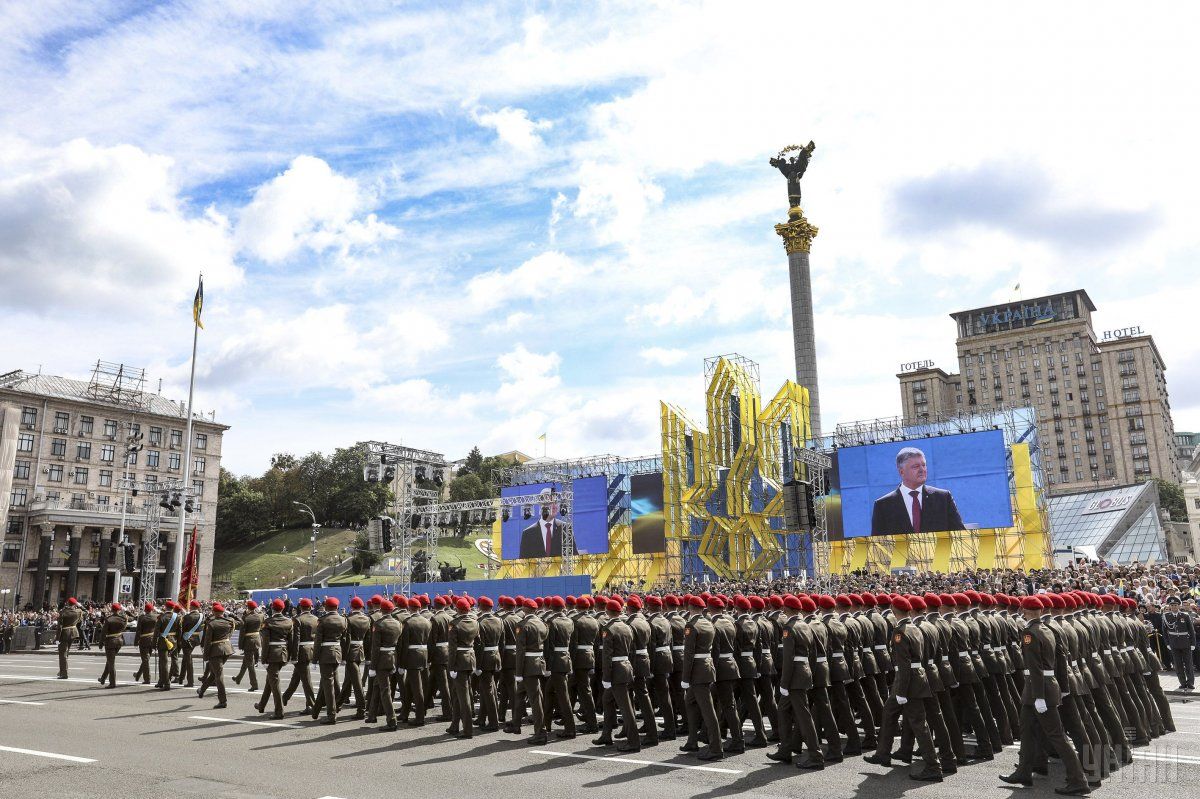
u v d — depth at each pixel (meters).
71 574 84.50
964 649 13.03
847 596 15.23
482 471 159.75
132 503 97.75
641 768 12.34
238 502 129.00
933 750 11.57
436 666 17.45
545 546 70.31
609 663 13.80
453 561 111.19
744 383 65.06
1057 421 169.50
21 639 45.41
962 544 56.66
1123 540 89.31
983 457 52.59
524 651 14.59
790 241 83.94
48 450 93.12
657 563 67.56
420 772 12.11
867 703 14.04
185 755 13.41
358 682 17.56
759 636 14.19
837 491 58.44
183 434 105.25
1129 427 163.38
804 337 81.31
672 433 66.81
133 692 22.17
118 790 11.01
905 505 54.72
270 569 115.44
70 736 15.22
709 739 12.99
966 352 180.38
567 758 13.12
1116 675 13.72
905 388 180.38
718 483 65.25
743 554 62.72
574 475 76.88
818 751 12.26
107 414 98.69
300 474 136.75
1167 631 21.88
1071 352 170.88
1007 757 13.20
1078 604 13.24
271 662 17.53
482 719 16.20
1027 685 11.30
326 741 14.73
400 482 49.69
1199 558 134.75
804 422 66.31
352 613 18.67
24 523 89.69
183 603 38.12
